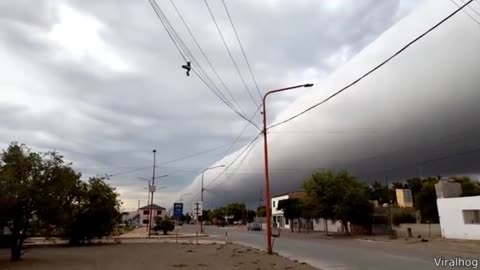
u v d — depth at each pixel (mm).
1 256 23406
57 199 21812
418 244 30156
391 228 42156
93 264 18234
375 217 52281
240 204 148625
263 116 24641
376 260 19406
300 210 63031
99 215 35406
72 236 34469
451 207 34531
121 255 23047
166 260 19797
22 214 20703
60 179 21703
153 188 60625
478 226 31906
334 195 49156
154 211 128500
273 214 94875
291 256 22094
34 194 20547
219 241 39812
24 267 17234
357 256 21641
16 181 20172
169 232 65312
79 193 33812
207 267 16672
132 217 149000
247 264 17641
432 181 62906
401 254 22500
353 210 48656
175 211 40844
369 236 44406
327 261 19234
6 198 19359
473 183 63219
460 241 30688
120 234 52938
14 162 20734
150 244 34375
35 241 39281
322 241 37750
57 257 21984
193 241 39688
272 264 17609
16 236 20734
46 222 21469
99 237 37312
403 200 66938
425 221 53375
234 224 142000
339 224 60750
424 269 15852
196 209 36781
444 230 35031
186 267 16750
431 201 58562
